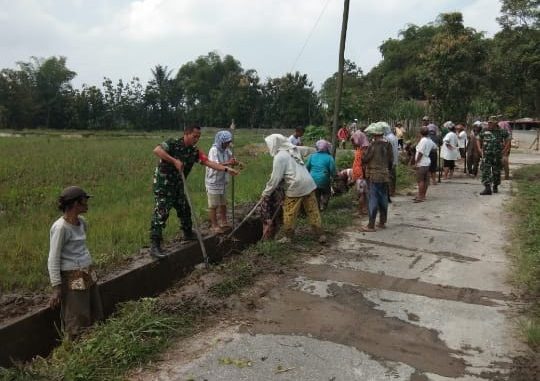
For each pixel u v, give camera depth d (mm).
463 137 17109
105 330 4590
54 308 5105
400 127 18750
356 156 10070
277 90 69062
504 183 14219
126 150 25562
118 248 6820
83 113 74188
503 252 7590
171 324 4836
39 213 9484
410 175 15203
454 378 4125
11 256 6402
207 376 4062
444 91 33031
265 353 4461
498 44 39719
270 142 7672
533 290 5926
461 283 6297
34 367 4281
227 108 73875
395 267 6871
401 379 4094
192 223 7355
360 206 10000
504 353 4547
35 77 77250
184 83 90688
